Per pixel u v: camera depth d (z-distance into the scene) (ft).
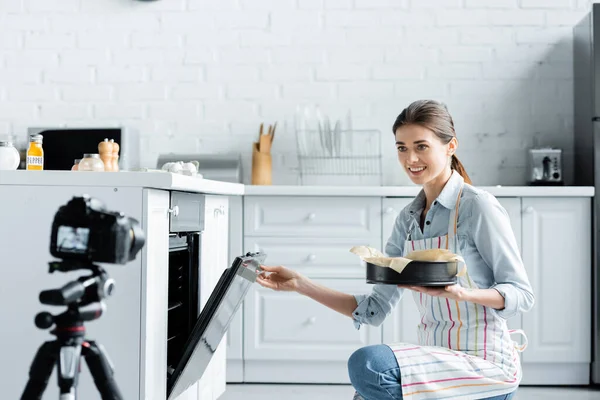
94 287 5.70
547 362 10.87
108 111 13.03
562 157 12.69
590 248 10.87
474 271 6.19
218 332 6.91
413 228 6.65
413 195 10.86
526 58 12.79
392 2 12.86
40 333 5.74
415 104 6.24
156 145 13.00
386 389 5.84
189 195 6.93
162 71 13.03
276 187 10.93
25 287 5.76
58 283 5.73
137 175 5.70
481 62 12.82
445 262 5.63
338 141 12.44
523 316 10.85
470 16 12.81
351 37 12.90
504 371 5.99
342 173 12.66
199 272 7.47
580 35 12.14
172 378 6.36
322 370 11.01
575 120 12.41
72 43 13.05
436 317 6.30
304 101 12.92
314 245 11.01
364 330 10.85
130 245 5.68
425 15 12.85
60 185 5.75
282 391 10.52
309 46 12.92
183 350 6.46
